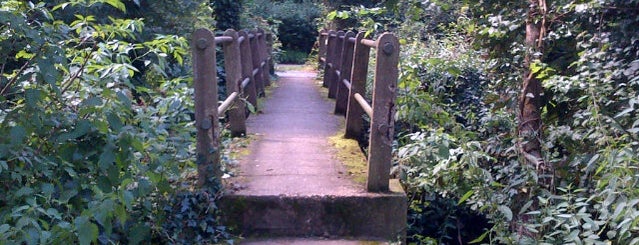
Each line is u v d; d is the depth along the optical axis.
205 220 4.64
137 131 4.10
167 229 4.50
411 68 6.51
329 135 7.27
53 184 3.83
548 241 4.05
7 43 3.77
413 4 6.38
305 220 4.80
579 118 4.91
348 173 5.51
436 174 5.30
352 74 6.90
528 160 5.19
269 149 6.43
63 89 4.07
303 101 10.23
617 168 3.78
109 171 3.77
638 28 5.11
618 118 4.61
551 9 5.54
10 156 3.56
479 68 8.26
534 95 5.57
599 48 5.21
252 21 15.47
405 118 6.51
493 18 5.75
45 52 3.78
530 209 4.90
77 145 3.84
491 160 5.72
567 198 4.09
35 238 3.10
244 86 7.75
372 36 9.56
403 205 4.84
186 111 5.25
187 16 9.35
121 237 4.30
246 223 4.78
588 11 5.21
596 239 3.70
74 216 3.74
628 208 3.50
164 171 4.43
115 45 4.45
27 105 3.68
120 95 3.94
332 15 6.53
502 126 5.90
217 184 4.81
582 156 4.65
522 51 5.72
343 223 4.81
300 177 5.34
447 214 6.45
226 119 7.53
